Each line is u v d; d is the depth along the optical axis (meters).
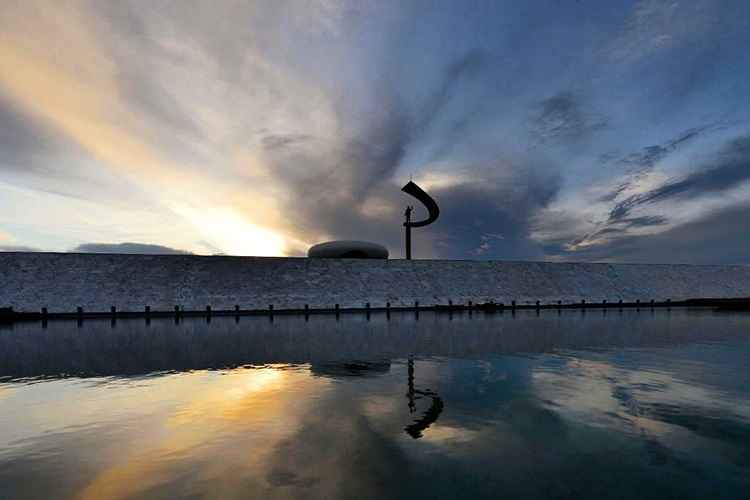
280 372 10.59
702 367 10.95
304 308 34.47
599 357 12.52
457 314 31.72
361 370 10.77
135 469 4.91
